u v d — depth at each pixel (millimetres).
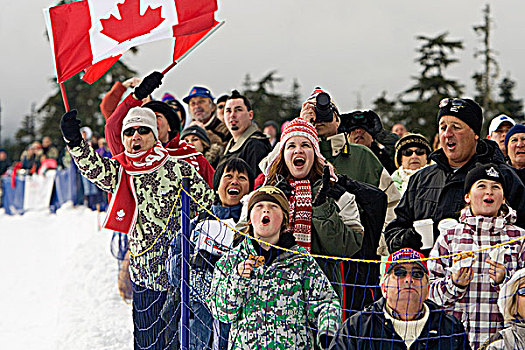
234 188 9562
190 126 13734
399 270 6496
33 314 14531
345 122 10445
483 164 7680
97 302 13508
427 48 68062
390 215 9016
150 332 8562
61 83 8789
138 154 8859
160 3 8891
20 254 23344
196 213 9102
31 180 39188
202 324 8133
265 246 6977
